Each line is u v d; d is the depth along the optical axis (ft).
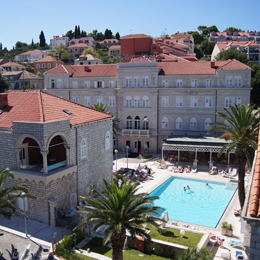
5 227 99.50
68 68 226.17
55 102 119.14
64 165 108.37
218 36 554.87
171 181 156.97
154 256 86.12
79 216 95.76
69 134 107.24
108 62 477.77
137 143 208.95
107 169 135.64
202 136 188.96
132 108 203.21
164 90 197.16
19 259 80.84
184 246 84.07
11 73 363.35
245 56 338.34
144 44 321.93
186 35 533.55
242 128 105.29
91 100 214.28
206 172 167.53
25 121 100.58
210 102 190.49
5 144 104.68
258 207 38.58
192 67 198.59
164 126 201.46
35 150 114.52
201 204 128.36
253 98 281.33
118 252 70.23
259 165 42.78
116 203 69.82
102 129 129.08
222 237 96.94
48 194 100.27
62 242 86.07
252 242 38.91
